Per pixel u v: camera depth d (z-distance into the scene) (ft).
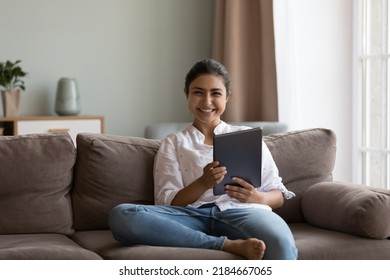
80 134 8.86
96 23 15.51
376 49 13.34
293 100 13.79
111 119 15.72
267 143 9.21
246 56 14.87
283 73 13.92
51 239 7.98
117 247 7.45
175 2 15.98
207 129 8.68
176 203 8.09
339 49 13.78
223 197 8.18
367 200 7.90
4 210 8.30
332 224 8.32
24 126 13.96
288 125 13.80
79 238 8.25
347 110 13.83
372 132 13.53
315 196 8.78
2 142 8.49
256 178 8.14
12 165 8.36
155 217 7.40
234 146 7.84
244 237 7.51
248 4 14.84
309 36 13.82
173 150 8.55
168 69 16.03
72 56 15.38
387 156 13.17
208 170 7.78
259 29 14.78
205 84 8.48
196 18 16.15
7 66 14.28
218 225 7.88
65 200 8.63
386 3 13.07
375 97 13.42
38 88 15.19
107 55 15.62
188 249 7.13
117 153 8.70
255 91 14.90
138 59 15.83
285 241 7.15
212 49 15.84
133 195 8.69
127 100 15.81
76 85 14.76
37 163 8.45
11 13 14.92
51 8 15.17
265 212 7.72
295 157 9.20
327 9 13.75
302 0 13.76
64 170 8.59
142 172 8.75
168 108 16.10
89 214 8.57
